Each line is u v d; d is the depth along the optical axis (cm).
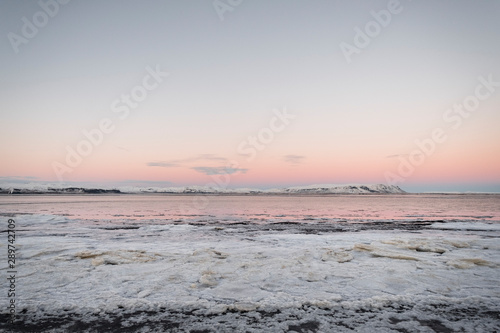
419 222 2327
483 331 400
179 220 2584
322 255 860
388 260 810
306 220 2584
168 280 628
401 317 444
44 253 892
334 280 630
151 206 5619
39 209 4234
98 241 1214
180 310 469
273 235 1417
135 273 678
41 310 466
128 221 2427
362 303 496
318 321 431
